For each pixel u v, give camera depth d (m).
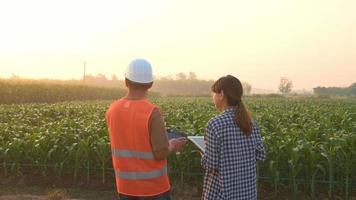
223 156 4.13
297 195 8.37
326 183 8.39
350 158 8.25
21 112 18.56
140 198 4.11
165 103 31.14
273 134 9.62
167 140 4.05
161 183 4.13
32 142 9.65
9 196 8.30
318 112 18.98
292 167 8.01
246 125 4.14
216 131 4.11
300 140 8.79
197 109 20.98
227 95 4.20
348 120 14.12
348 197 8.23
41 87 46.16
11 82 42.12
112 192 8.74
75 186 9.08
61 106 24.69
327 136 9.59
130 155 4.09
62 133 9.86
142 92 4.15
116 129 4.16
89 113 18.19
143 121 3.99
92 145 9.31
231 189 4.14
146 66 4.13
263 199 8.30
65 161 9.52
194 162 8.93
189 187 8.80
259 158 4.40
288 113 17.62
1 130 10.91
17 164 9.56
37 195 8.45
